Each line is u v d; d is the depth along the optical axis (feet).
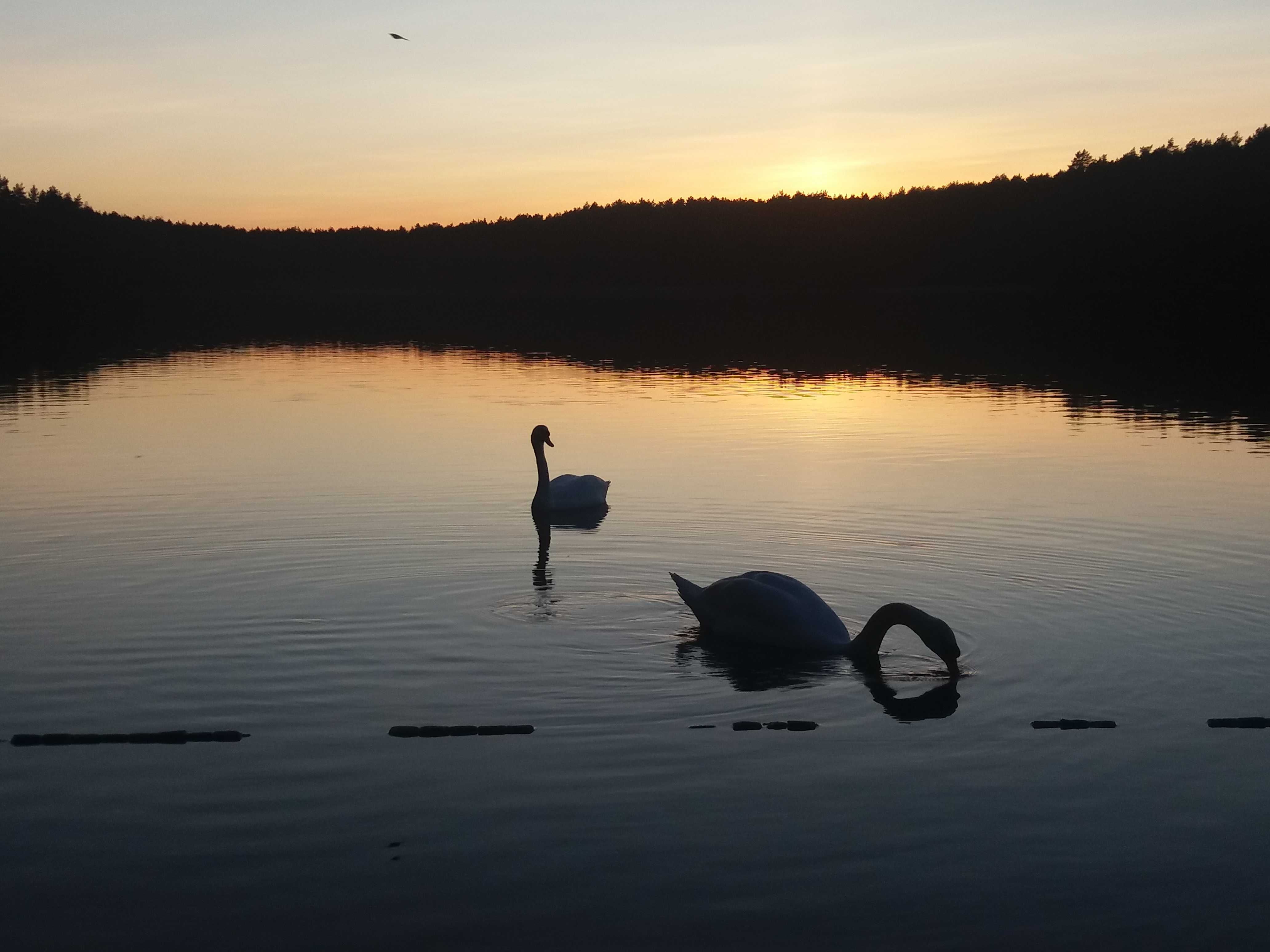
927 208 339.16
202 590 38.83
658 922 20.04
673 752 26.81
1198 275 273.33
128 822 23.48
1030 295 304.50
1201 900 20.72
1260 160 285.23
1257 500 52.24
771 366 125.08
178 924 20.03
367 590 39.11
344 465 62.49
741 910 20.43
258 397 94.73
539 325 209.97
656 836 22.93
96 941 19.57
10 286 278.67
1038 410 85.66
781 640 33.91
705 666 32.53
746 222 359.05
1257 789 24.95
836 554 43.68
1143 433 73.51
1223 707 29.30
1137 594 38.40
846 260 349.00
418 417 82.33
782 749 27.02
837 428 76.02
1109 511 50.14
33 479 57.62
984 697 30.17
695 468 61.77
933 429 75.56
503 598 38.50
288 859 22.09
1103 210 294.46
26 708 29.22
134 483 56.65
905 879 21.43
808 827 23.30
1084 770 25.89
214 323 220.02
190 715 28.78
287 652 33.22
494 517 50.21
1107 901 20.71
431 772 25.73
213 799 24.40
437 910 20.43
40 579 39.99
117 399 93.09
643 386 104.53
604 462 63.87
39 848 22.50
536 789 24.94
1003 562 42.32
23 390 99.96
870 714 29.07
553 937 19.63
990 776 25.58
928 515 49.60
